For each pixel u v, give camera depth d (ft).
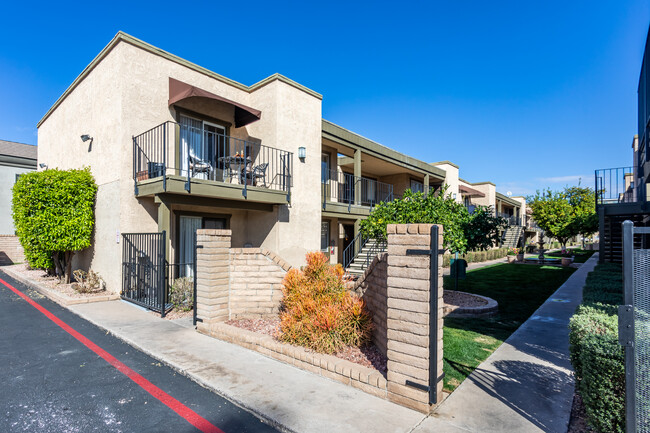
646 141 37.09
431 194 30.58
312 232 42.06
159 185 28.71
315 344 16.81
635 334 8.77
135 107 32.17
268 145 39.22
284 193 37.04
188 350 18.58
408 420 11.88
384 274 16.40
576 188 105.40
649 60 35.27
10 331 22.29
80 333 21.95
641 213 40.60
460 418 12.00
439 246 12.67
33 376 15.78
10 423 12.00
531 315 26.66
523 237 112.47
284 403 13.02
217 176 38.60
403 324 12.99
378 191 74.95
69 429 11.67
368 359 16.24
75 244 34.78
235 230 40.11
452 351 18.62
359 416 12.14
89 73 37.70
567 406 12.78
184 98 32.27
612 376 9.74
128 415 12.59
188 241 36.01
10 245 63.05
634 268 8.76
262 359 17.39
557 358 17.60
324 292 20.98
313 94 42.75
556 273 53.98
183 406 13.21
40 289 34.73
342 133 49.70
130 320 24.44
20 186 35.73
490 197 105.81
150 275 28.86
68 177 34.42
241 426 11.93
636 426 8.75
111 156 32.83
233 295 22.89
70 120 42.91
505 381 14.92
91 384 15.02
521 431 11.22
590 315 12.41
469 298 31.09
